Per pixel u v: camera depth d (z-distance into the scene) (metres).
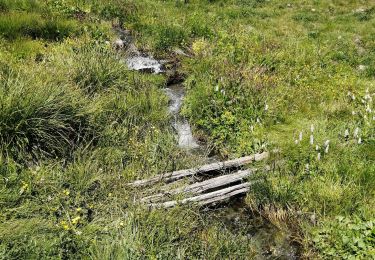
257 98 10.47
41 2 14.91
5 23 12.34
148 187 7.39
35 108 7.53
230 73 11.47
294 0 21.50
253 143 9.17
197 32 15.07
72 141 7.89
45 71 9.14
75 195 6.81
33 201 6.46
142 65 12.60
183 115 10.31
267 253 6.58
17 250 5.48
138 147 8.34
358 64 14.17
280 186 7.50
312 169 8.00
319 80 12.16
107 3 16.27
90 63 10.16
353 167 7.84
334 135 9.00
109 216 6.50
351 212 6.99
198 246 6.28
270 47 13.95
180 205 7.00
